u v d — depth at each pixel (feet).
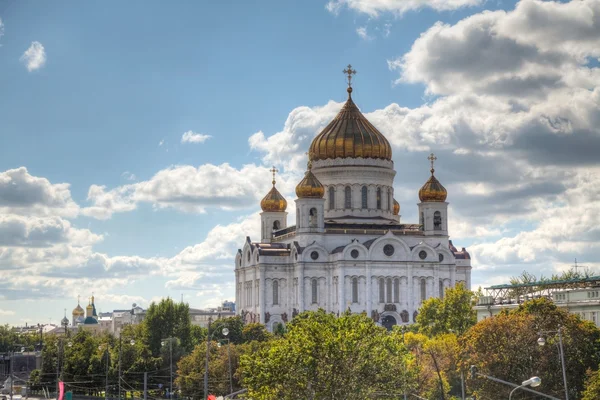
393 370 482.28
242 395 576.20
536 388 534.78
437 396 579.07
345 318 481.46
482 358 546.67
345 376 463.01
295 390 469.16
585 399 480.64
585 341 547.08
